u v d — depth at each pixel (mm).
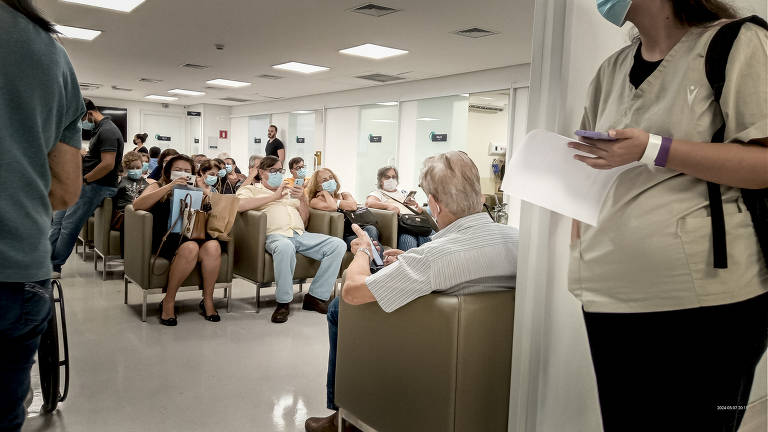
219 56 8438
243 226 4340
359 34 6559
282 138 14250
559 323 1532
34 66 1005
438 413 1621
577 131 1028
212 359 3193
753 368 1048
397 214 5133
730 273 970
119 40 7625
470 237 1701
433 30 6230
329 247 4348
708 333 997
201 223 3916
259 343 3516
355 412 1932
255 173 5758
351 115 11695
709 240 978
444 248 1673
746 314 988
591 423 1491
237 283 5328
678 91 1015
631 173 1079
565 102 1458
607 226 1100
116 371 2938
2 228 970
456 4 5227
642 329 1068
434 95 9555
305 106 12984
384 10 5527
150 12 6102
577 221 1211
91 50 8438
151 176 6293
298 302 4629
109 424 2344
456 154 1784
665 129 1031
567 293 1517
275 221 4301
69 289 4680
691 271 993
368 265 1958
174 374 2938
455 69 8617
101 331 3602
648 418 1096
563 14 1453
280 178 4527
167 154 5457
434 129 9680
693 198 1001
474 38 6527
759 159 900
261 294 4902
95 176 4504
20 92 986
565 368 1532
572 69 1445
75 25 6824
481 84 8695
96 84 12672
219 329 3777
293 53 7895
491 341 1654
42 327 1062
